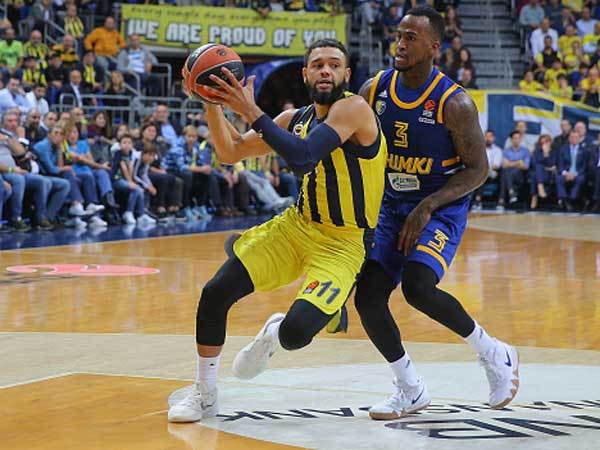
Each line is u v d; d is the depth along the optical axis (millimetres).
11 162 19172
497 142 28891
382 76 6492
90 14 27438
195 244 17703
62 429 5738
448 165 6355
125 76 25500
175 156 23266
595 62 30391
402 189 6453
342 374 7379
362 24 30656
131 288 12109
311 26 28688
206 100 5520
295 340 5680
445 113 6227
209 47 5496
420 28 6180
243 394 6695
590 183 27656
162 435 5590
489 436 5582
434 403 6496
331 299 5762
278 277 6059
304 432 5660
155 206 22859
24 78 22766
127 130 22125
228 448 5316
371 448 5320
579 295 11867
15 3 26016
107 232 19797
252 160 25547
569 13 31312
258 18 28281
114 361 7863
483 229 21719
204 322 5938
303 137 6055
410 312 10484
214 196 24234
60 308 10555
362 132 5781
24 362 7812
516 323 9867
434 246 6129
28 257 15281
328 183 5898
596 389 6949
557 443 5418
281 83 30031
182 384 7012
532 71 30531
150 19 27484
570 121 28547
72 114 20547
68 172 20312
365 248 6059
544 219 24844
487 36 32250
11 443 5426
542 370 7609
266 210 25984
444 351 8336
